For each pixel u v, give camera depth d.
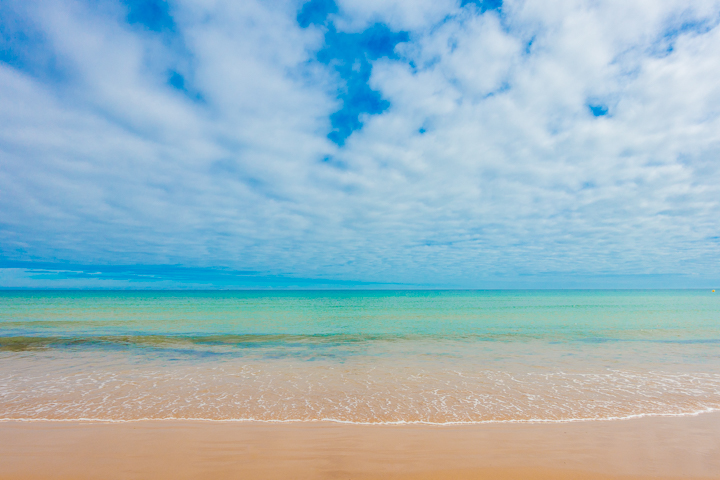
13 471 5.12
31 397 8.55
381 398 8.61
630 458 5.63
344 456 5.67
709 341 16.92
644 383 9.85
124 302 54.91
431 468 5.32
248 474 5.12
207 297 80.31
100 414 7.43
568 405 8.09
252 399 8.49
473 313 33.84
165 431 6.58
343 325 24.70
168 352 14.64
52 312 35.38
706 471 5.24
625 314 32.00
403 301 60.44
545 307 42.31
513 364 12.23
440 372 11.13
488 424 7.00
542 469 5.30
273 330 21.91
